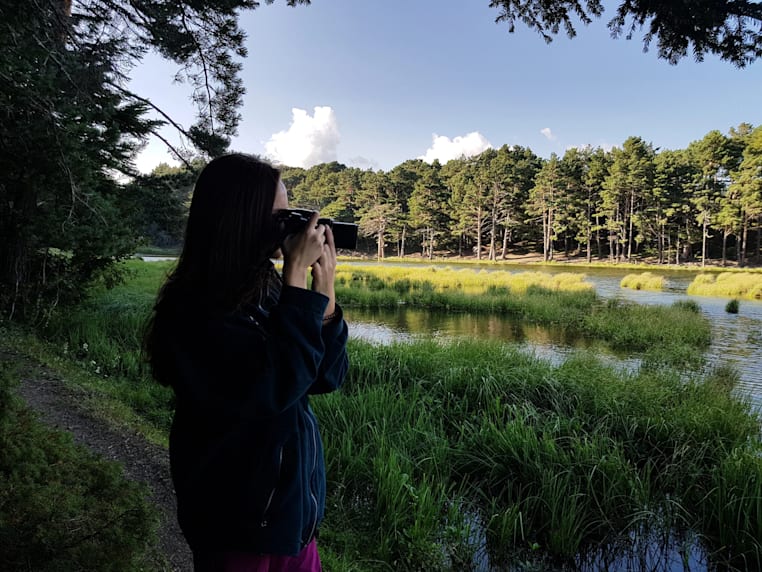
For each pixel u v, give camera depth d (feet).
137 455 12.96
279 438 3.03
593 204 220.84
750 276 91.97
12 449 6.89
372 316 61.62
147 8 25.61
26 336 24.79
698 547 13.04
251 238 3.03
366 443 15.94
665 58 12.23
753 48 11.05
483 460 15.58
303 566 3.40
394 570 10.91
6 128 18.11
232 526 2.93
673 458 16.31
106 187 26.68
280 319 2.94
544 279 97.91
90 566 5.23
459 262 222.69
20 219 22.20
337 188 305.73
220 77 27.76
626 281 101.91
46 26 20.30
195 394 2.82
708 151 192.13
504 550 12.37
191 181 30.30
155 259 108.58
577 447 15.60
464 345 30.81
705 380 27.73
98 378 21.65
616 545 13.00
